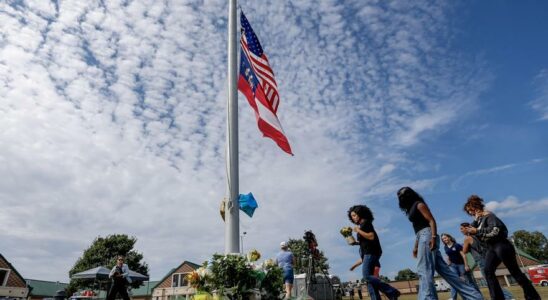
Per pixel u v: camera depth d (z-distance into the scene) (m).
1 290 33.78
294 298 5.71
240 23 7.74
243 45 7.52
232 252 5.40
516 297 7.61
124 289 9.35
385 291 4.27
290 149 6.47
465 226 6.50
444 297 11.75
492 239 4.62
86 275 15.68
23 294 35.69
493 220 4.65
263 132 6.66
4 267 34.91
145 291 55.12
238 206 5.78
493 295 4.54
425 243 3.55
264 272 5.07
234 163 6.08
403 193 3.90
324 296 10.47
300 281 9.85
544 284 32.59
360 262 5.02
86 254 44.00
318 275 10.67
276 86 7.02
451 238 7.09
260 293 4.95
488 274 4.64
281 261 7.97
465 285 3.45
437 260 3.53
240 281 4.80
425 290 3.43
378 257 4.46
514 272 4.48
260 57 7.32
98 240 45.28
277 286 5.10
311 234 10.32
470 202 4.98
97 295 17.39
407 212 3.88
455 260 6.92
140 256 46.19
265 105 6.85
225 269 4.81
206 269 4.94
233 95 6.67
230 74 6.90
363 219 4.64
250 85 7.19
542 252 70.38
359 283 20.64
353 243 5.00
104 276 15.87
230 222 5.60
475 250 6.31
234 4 7.68
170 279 45.31
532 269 33.84
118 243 44.94
